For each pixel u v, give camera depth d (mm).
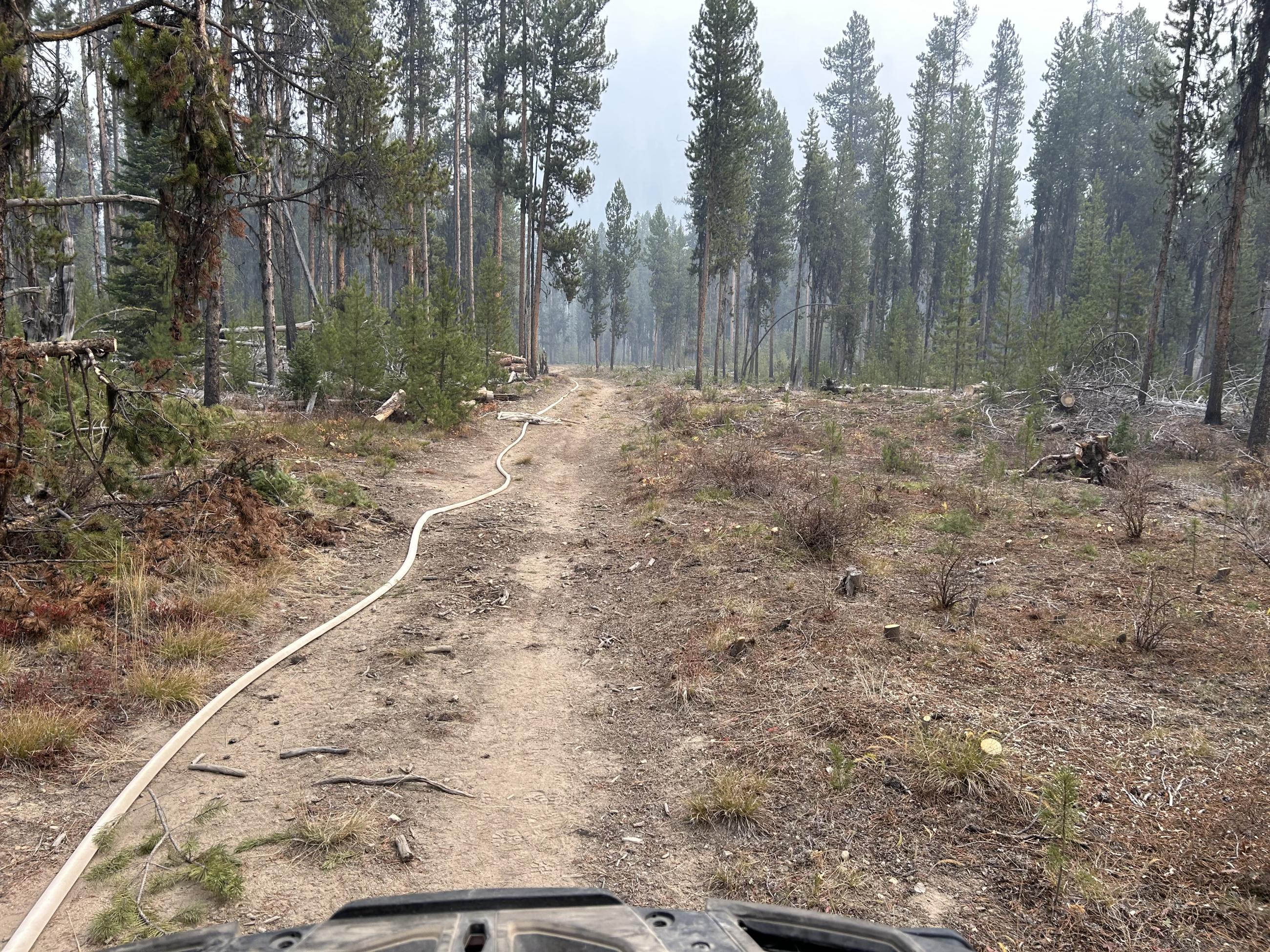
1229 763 4582
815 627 6926
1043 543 10086
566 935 1049
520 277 51062
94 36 16438
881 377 43531
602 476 16484
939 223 64125
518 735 5379
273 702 5793
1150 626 6852
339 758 4984
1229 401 25094
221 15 16516
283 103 23891
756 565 8898
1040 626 6992
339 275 31406
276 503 10422
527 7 43219
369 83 19266
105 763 4746
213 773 4738
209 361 16812
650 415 27812
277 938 1048
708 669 6250
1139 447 19547
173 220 9820
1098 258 42594
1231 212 22859
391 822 4270
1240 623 6988
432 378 20250
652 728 5465
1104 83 62844
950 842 3922
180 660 6188
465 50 46562
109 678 5680
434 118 45438
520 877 3801
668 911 1196
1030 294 67250
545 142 45219
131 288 25672
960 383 37812
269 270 24500
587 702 5914
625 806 4480
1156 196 58781
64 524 7508
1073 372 25641
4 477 6848
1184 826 3965
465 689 6121
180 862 3832
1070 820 3930
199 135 9516
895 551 9672
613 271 78750
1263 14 21734
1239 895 3432
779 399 30562
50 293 13055
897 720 5148
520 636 7305
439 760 5004
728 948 1059
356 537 10375
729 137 41969
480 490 14375
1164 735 4945
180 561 7793
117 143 41719
